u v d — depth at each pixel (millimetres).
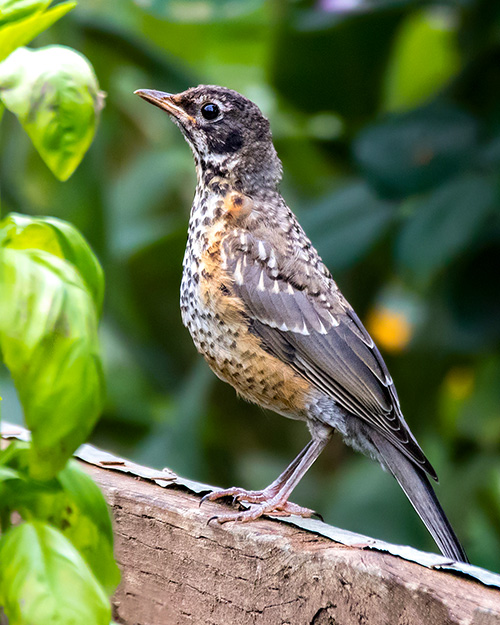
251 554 5688
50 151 4031
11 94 4023
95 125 4102
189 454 10883
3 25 4004
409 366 11203
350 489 11320
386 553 5250
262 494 8023
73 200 11289
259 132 9016
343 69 11867
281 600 5504
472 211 10039
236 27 14180
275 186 9117
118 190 14133
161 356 12641
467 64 11062
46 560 3984
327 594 5242
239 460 12508
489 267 10578
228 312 8477
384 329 11469
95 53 12422
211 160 8938
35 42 11203
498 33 11148
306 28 11258
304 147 12742
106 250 11523
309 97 12203
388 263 11516
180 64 12695
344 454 12656
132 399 12320
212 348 8688
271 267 8602
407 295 12445
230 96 8969
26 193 11414
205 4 12141
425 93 13672
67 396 3814
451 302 10680
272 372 8531
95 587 3984
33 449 3896
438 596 4766
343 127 12398
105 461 7008
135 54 12398
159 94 9172
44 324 3828
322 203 10844
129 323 12227
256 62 15062
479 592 4789
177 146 14266
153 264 12508
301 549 5426
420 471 8219
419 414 11398
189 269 8750
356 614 5090
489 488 11461
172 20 12188
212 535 5914
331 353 8516
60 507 4559
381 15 11305
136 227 13578
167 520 6145
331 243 10453
